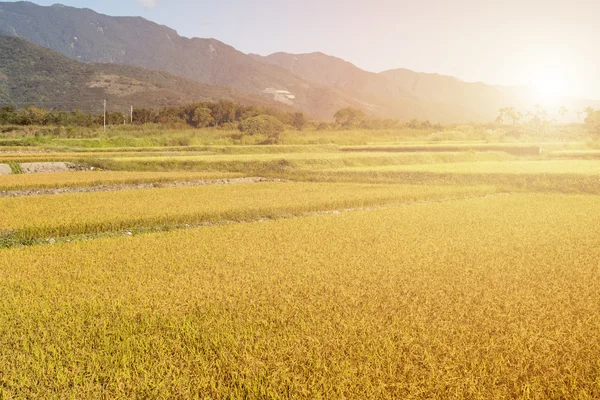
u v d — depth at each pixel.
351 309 6.57
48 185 22.94
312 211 17.39
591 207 17.34
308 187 22.66
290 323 6.11
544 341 5.45
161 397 4.52
